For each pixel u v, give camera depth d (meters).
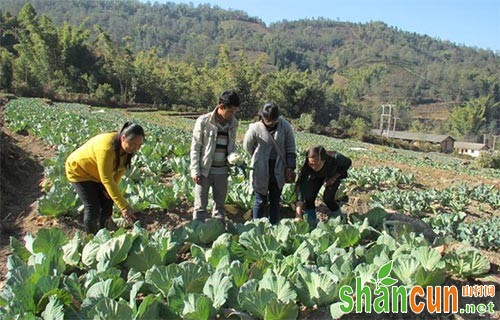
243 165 7.21
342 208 9.43
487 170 31.09
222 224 6.52
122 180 8.65
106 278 4.92
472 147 93.94
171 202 8.23
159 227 7.80
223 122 6.88
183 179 9.14
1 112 27.64
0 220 8.16
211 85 76.88
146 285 4.92
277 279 4.74
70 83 65.31
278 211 7.48
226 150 7.04
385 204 10.62
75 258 5.59
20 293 4.50
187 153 13.77
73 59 66.88
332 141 43.91
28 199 9.60
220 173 7.09
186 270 4.85
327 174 7.23
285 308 4.38
